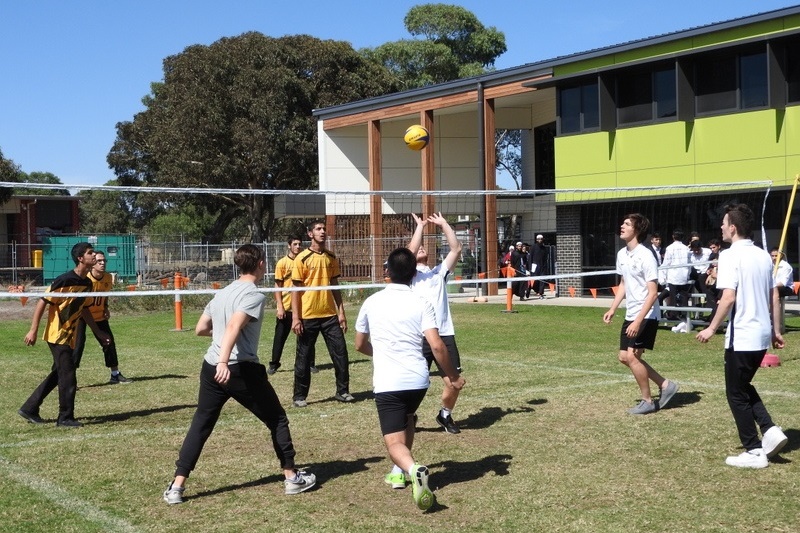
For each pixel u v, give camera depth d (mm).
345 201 34062
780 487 5914
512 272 24094
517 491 5953
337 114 33281
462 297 25859
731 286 6414
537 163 33875
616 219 24594
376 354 5727
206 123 43375
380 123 33375
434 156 33500
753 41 20766
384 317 5711
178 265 29078
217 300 5996
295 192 10625
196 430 5938
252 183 45000
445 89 29031
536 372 11297
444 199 33031
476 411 8742
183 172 44781
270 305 25188
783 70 20734
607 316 8648
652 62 22922
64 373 8367
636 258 8172
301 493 6043
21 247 30547
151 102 59312
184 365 12852
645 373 8336
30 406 8531
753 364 6426
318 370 12242
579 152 25266
